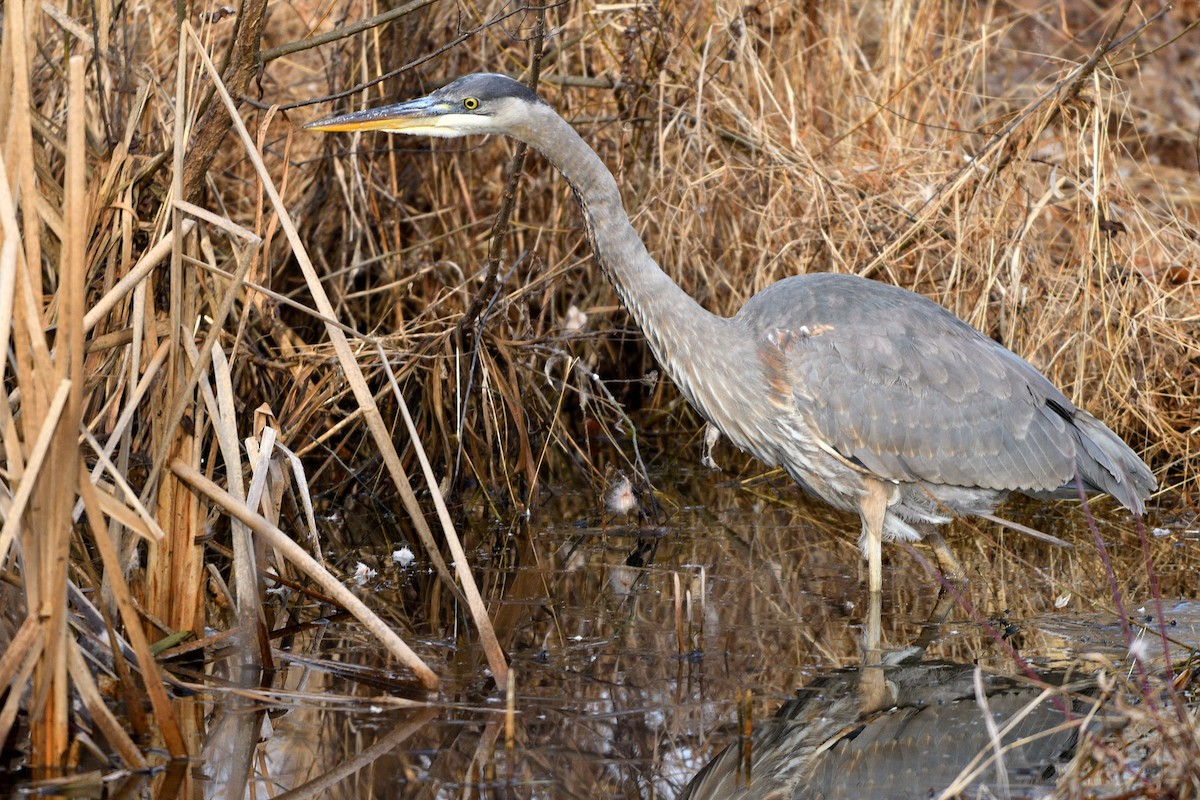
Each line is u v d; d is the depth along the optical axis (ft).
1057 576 32.91
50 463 19.76
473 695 24.67
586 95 47.09
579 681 25.57
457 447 38.86
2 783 20.30
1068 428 32.65
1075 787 20.33
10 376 26.91
